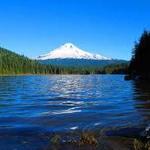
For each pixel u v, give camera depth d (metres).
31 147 17.31
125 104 39.00
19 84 94.25
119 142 18.22
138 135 19.80
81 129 22.55
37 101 43.94
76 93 59.62
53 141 18.53
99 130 22.02
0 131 22.02
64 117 28.59
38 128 23.19
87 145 17.56
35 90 68.06
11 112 32.31
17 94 56.19
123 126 23.41
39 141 18.70
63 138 19.34
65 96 52.53
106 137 19.59
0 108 35.72
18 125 24.56
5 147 17.39
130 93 56.22
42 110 33.97
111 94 55.41
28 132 21.61
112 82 110.44
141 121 25.70
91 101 43.72
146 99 44.66
